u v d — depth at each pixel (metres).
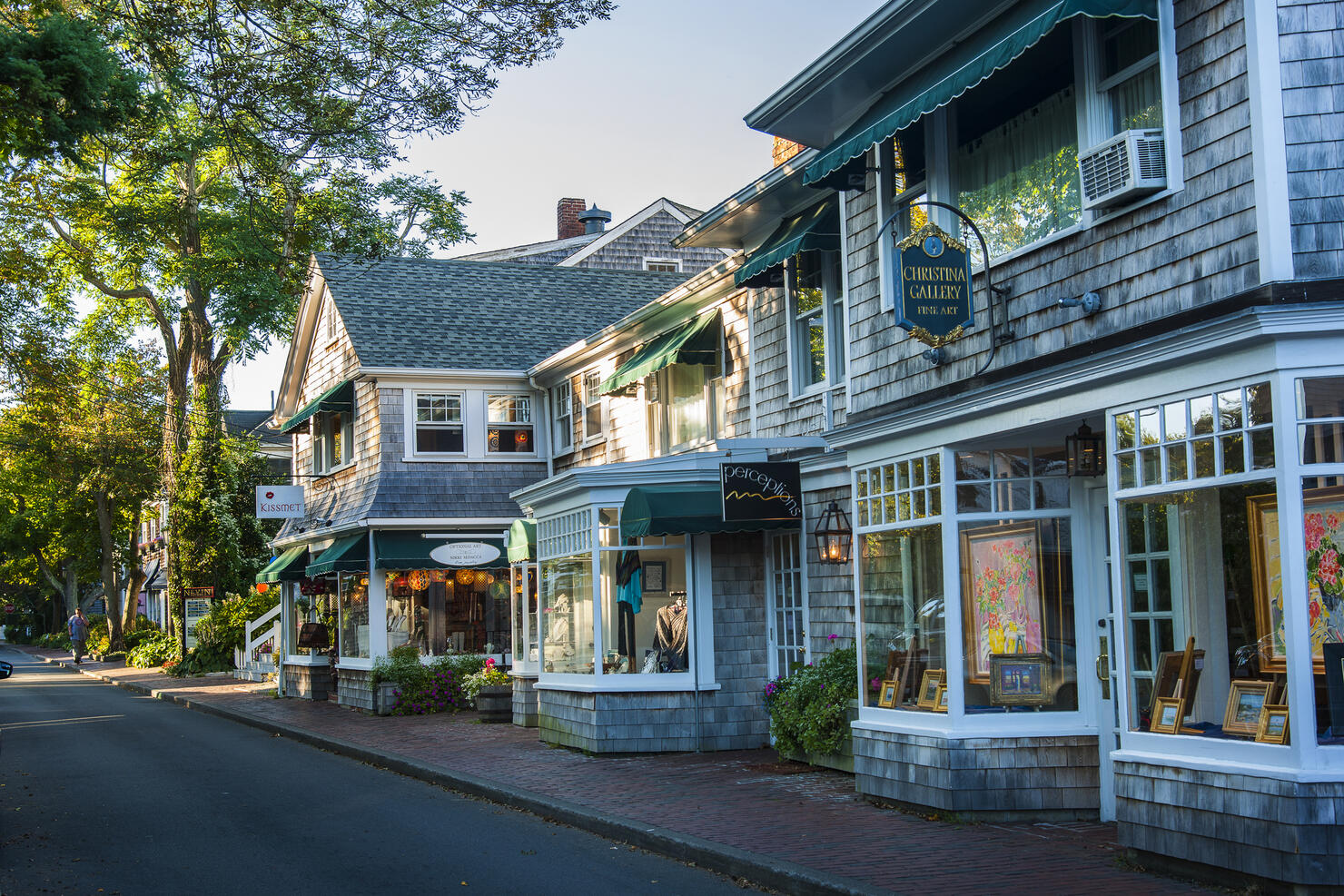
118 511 56.03
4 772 16.19
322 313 28.30
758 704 16.06
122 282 37.38
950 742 10.45
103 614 78.62
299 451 30.81
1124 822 8.63
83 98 11.60
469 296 27.78
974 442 10.69
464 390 25.31
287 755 18.05
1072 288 9.52
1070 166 9.69
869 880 8.27
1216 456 8.05
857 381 12.59
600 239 37.44
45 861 10.26
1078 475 9.86
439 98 14.32
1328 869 7.24
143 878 9.56
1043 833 9.79
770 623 16.09
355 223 17.97
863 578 12.18
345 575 25.67
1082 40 9.40
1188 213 8.41
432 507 24.45
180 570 36.69
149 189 30.20
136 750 18.84
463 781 13.89
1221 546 8.05
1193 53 8.41
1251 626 7.83
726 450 14.43
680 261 38.41
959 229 10.94
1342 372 7.52
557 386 25.00
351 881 9.37
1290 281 7.62
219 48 14.05
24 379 21.97
